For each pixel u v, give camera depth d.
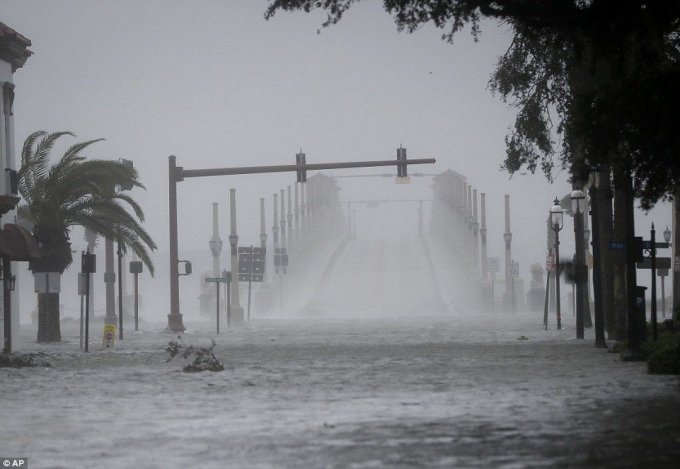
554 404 42.56
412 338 116.69
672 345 58.91
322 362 75.12
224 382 57.91
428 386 52.84
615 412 39.25
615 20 51.38
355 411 41.97
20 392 53.66
